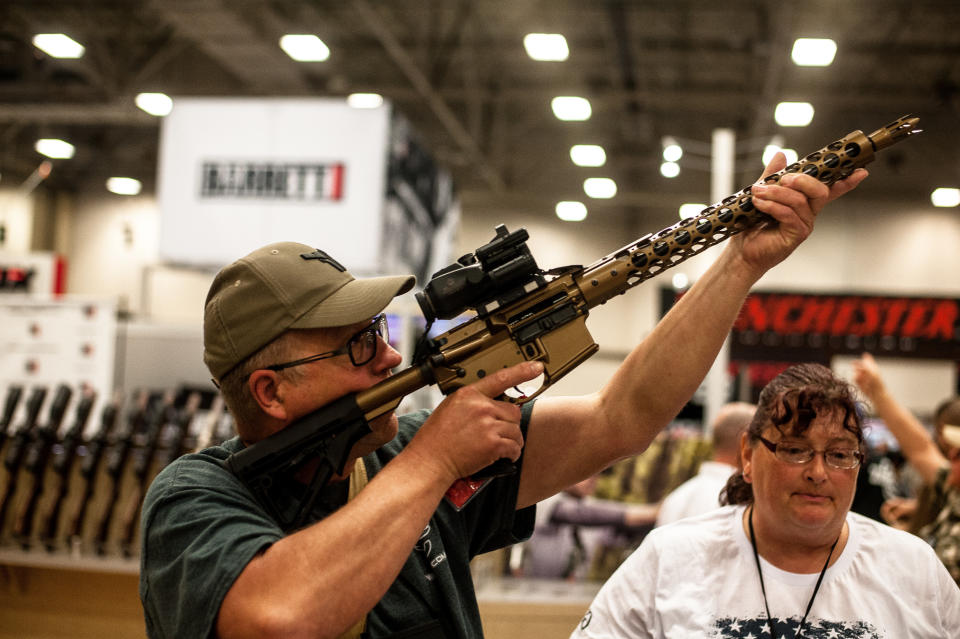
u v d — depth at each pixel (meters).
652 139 15.44
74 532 4.11
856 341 11.73
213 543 1.25
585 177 17.11
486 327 1.39
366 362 1.42
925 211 15.79
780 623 1.72
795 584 1.74
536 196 16.83
